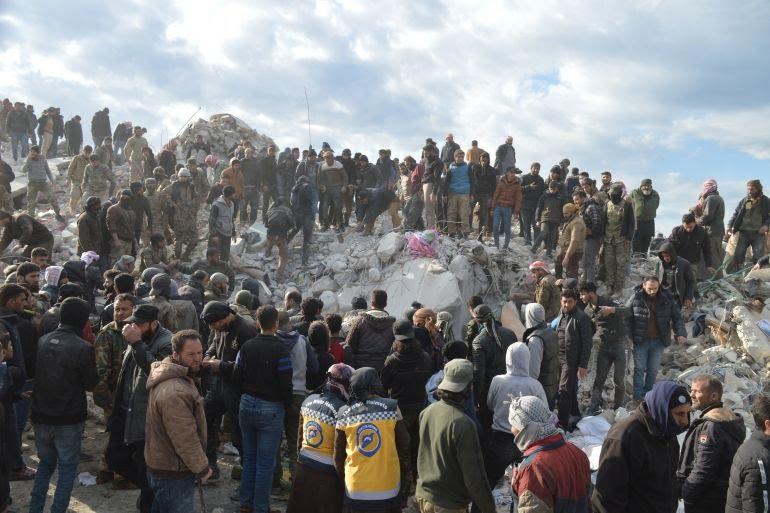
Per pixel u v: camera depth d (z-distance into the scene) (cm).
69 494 540
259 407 561
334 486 499
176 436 443
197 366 474
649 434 398
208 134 2503
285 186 1689
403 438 486
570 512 377
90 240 1180
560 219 1434
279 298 1323
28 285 753
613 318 910
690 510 458
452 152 1742
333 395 518
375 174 1661
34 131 2334
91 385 546
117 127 2428
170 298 839
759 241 1290
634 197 1411
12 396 561
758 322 1089
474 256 1311
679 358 1096
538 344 725
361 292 1271
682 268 1025
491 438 623
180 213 1396
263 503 559
